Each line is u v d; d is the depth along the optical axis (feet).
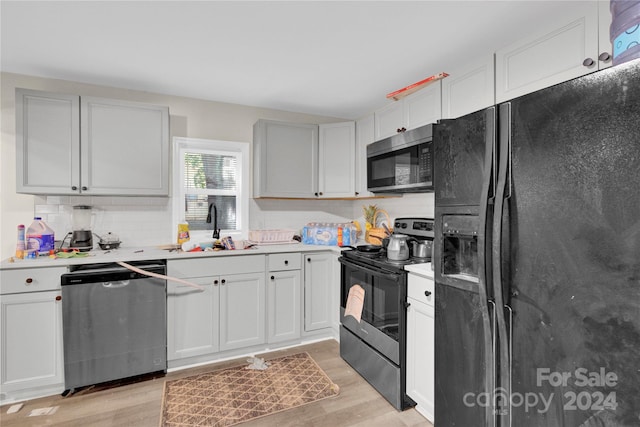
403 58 7.10
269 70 7.73
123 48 6.68
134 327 7.16
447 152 4.64
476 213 4.19
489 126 3.93
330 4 5.24
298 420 5.95
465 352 4.45
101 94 8.58
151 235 9.08
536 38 5.42
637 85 2.71
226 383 7.17
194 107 9.60
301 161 10.20
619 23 3.51
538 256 3.46
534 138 3.49
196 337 7.88
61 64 7.38
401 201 9.86
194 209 9.77
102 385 7.07
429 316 5.68
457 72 6.86
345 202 11.72
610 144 2.89
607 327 2.94
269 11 5.44
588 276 3.06
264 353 8.69
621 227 2.83
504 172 3.73
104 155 7.77
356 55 6.97
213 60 7.23
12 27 5.89
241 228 10.27
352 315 7.75
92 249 8.21
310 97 9.56
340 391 6.88
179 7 5.33
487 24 5.78
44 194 7.62
